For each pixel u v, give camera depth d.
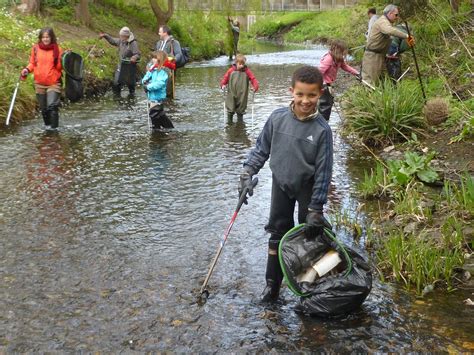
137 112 11.94
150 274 4.68
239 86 10.79
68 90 10.45
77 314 4.09
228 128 10.30
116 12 24.73
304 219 4.12
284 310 4.12
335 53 8.82
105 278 4.61
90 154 8.40
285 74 18.64
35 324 3.96
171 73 13.70
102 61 16.03
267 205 6.28
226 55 28.47
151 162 7.98
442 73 10.02
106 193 6.66
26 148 8.70
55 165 7.80
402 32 9.86
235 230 5.58
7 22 15.80
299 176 3.97
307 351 3.63
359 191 6.62
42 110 10.09
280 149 4.01
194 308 4.16
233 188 6.83
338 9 37.59
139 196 6.56
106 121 10.90
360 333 3.81
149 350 3.67
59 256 5.02
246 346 3.70
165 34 13.86
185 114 11.73
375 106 8.67
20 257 4.99
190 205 6.27
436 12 12.11
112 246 5.23
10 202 6.35
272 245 4.21
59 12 19.80
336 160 8.02
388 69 11.15
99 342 3.76
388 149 8.25
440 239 5.09
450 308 4.12
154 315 4.07
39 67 9.89
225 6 26.16
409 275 4.50
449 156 7.36
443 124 8.38
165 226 5.70
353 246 5.18
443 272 4.55
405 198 6.00
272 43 37.47
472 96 8.73
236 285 4.49
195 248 5.18
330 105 9.05
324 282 3.96
